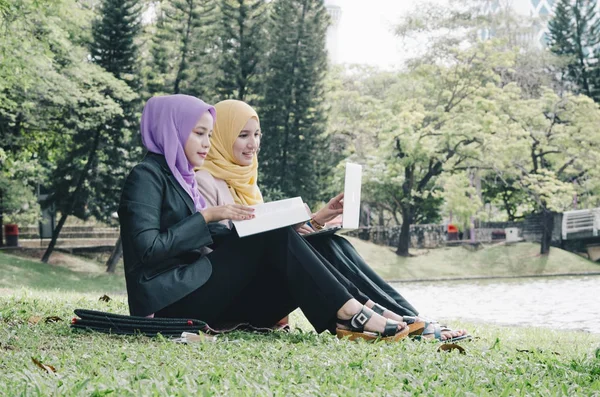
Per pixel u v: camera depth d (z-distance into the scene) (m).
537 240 33.44
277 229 3.85
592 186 32.41
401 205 32.81
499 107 32.12
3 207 27.72
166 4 28.12
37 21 18.05
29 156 28.00
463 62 32.31
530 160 33.88
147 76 27.88
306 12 29.42
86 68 24.06
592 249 32.34
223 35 28.88
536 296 18.70
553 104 32.66
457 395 2.75
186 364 3.03
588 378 3.36
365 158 34.94
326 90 33.28
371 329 3.81
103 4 26.27
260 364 3.14
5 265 23.81
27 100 23.27
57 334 3.95
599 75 37.41
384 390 2.72
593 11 37.41
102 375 2.73
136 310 3.86
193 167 4.21
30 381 2.64
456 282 26.14
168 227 3.97
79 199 27.91
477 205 31.92
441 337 4.26
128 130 27.34
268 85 29.84
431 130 31.62
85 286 22.62
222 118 4.45
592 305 15.52
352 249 4.23
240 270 3.88
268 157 30.27
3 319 4.81
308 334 4.04
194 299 3.87
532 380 3.16
